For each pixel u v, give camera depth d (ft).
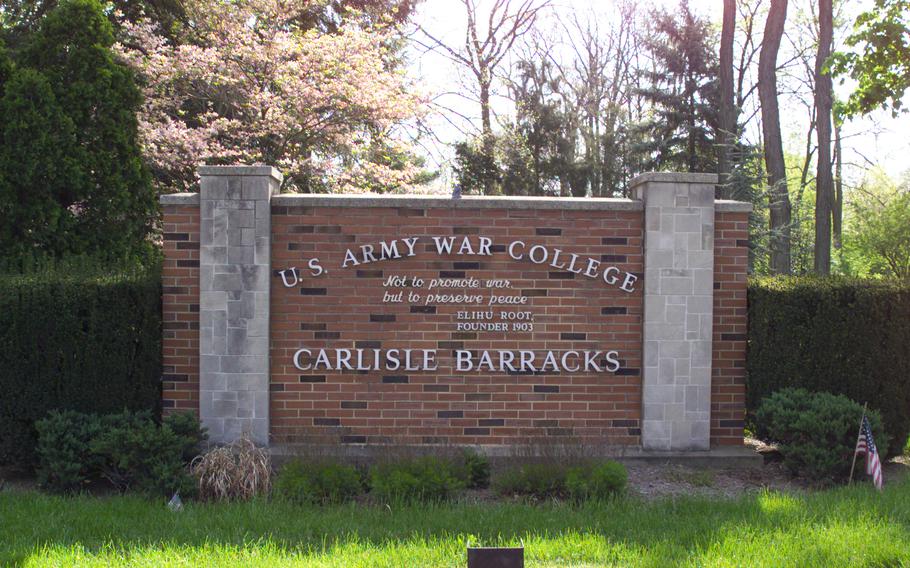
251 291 27.96
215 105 57.31
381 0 76.69
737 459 28.43
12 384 26.04
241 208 27.86
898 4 39.19
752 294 29.19
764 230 70.28
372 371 28.76
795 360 28.81
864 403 28.19
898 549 18.42
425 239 28.76
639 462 28.43
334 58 57.57
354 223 28.68
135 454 23.66
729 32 83.20
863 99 40.78
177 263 28.37
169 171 53.26
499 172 94.84
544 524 20.70
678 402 28.66
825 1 86.33
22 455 26.25
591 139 104.37
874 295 28.68
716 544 18.97
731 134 78.38
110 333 26.78
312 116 55.72
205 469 23.81
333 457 24.52
